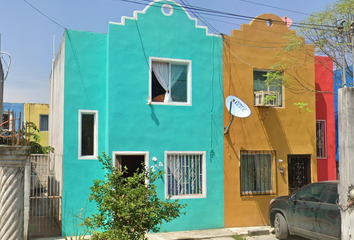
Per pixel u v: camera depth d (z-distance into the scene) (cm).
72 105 980
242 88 1139
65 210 944
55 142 1228
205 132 1083
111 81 995
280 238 952
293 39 1179
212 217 1063
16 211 544
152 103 1030
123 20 1020
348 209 611
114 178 679
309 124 1209
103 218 654
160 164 1023
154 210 652
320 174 1261
